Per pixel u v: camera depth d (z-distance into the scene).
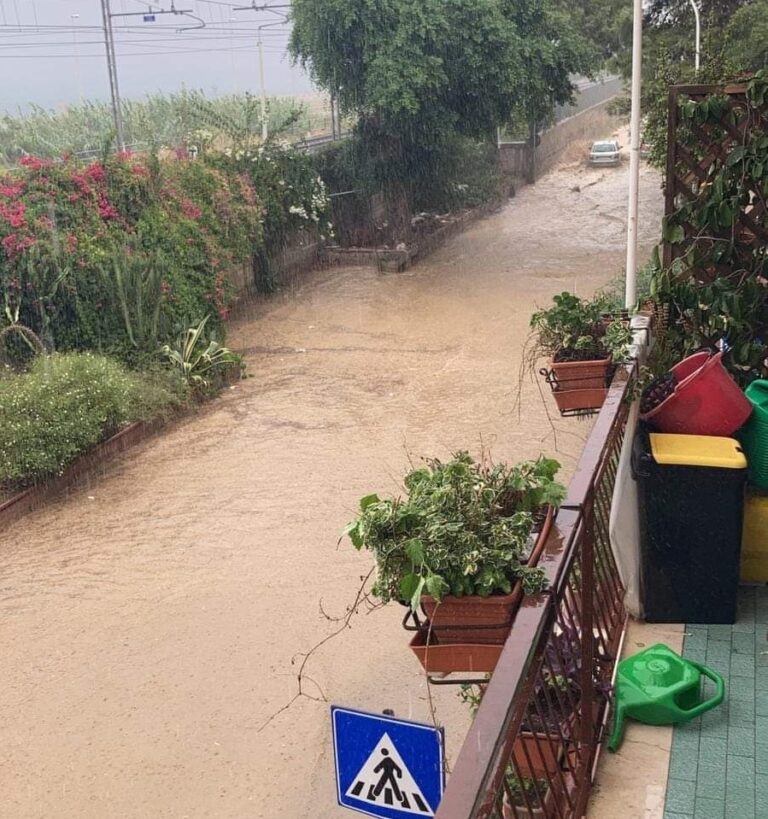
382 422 11.63
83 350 13.48
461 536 2.43
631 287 8.25
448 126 20.48
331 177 22.86
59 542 9.01
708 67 14.56
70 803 5.38
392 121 20.50
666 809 2.73
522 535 2.47
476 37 19.58
